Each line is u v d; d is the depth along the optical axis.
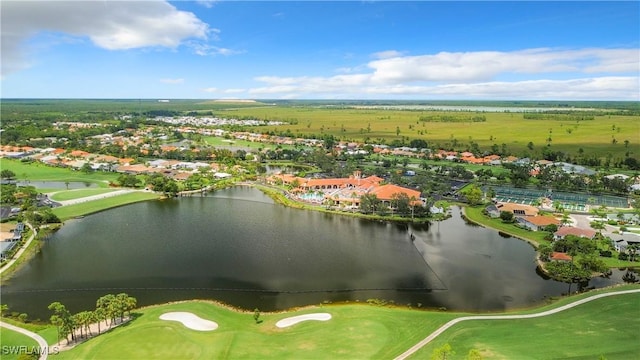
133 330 91.56
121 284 120.81
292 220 184.88
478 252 147.75
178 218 185.62
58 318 88.62
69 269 130.50
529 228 172.25
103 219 183.12
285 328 94.19
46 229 166.62
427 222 184.38
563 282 124.00
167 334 89.75
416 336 90.31
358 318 98.50
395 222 183.88
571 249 137.00
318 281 122.69
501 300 111.94
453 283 122.19
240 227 172.75
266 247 149.50
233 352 82.81
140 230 168.00
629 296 109.94
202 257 140.00
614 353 82.88
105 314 92.88
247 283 121.12
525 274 129.38
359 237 161.75
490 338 89.31
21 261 136.50
